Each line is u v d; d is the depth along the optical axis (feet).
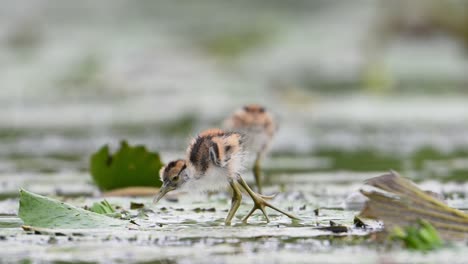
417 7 93.71
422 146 58.13
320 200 34.68
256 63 95.45
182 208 32.09
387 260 21.79
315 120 73.87
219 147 28.17
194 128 67.87
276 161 51.49
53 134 66.28
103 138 63.57
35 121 74.28
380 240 24.70
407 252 22.94
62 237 25.38
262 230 26.66
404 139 62.18
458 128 67.31
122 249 23.45
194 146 28.94
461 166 47.26
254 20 107.45
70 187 39.42
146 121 72.69
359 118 74.02
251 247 23.73
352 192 33.58
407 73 89.71
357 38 99.04
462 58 93.66
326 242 24.45
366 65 92.22
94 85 86.99
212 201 34.50
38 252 23.06
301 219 29.09
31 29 101.24
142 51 95.81
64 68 92.32
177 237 25.32
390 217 25.85
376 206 26.18
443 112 76.13
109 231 26.35
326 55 97.30
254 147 39.86
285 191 37.83
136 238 25.16
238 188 28.68
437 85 86.89
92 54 94.89
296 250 23.22
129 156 36.99
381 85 88.17
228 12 110.22
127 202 33.73
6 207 32.89
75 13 106.22
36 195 27.63
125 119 74.49
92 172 37.17
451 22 92.53
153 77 88.43
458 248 23.44
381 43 94.53
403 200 26.00
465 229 25.23
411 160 50.52
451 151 55.11
